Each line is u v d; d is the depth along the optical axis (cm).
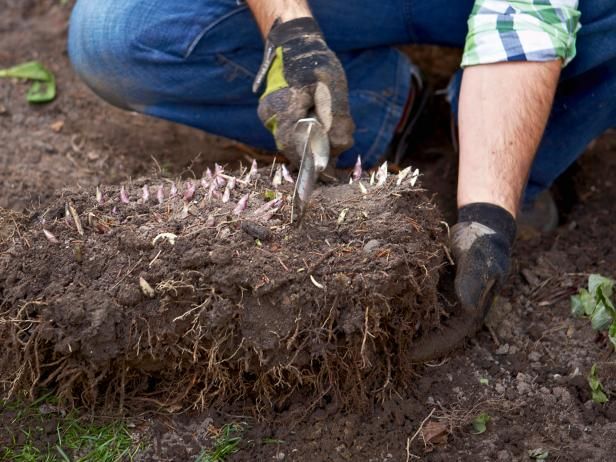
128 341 225
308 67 235
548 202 275
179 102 273
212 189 235
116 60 265
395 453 227
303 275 222
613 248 266
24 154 285
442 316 239
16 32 321
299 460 226
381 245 227
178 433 230
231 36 263
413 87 286
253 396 233
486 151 236
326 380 231
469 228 233
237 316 223
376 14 264
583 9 247
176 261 225
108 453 227
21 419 231
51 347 228
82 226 231
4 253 230
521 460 227
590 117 260
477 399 235
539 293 257
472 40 237
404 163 292
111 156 288
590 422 233
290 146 236
